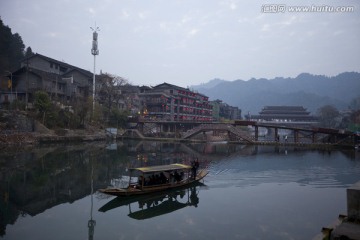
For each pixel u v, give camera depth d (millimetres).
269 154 47531
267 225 15680
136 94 98062
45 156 40438
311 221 16281
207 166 34562
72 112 68188
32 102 61094
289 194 21969
